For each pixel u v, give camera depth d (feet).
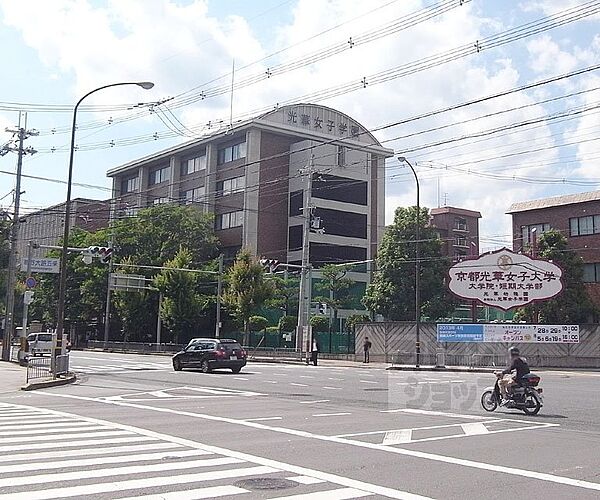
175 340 199.93
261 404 60.70
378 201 237.04
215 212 228.63
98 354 182.19
